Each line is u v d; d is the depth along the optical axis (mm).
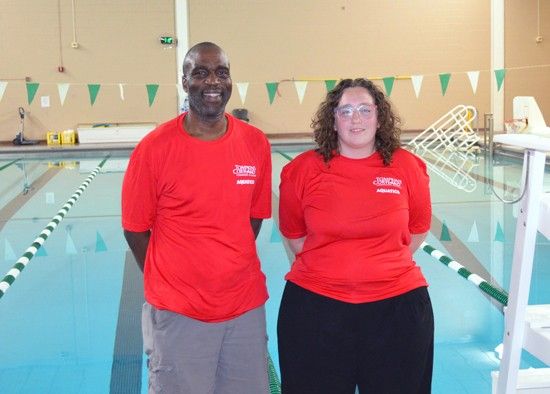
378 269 1974
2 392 2959
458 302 4035
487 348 3350
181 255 1913
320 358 1996
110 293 4371
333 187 2016
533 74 12711
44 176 9141
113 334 3672
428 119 12781
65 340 3588
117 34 12133
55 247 5465
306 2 12375
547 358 1710
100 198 7480
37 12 11922
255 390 1999
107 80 12227
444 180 8180
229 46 12406
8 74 12023
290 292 2061
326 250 2014
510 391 1794
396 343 1978
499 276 4516
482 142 11117
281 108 12633
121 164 10297
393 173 2039
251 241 1991
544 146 1585
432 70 12641
